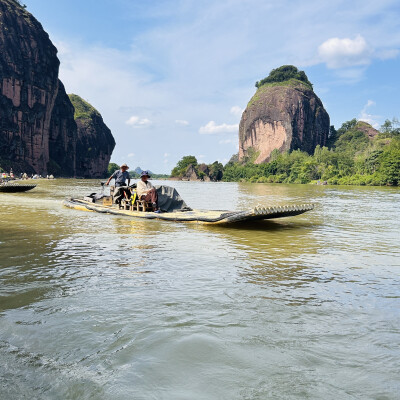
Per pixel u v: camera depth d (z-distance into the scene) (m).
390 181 76.31
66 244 5.57
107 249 5.26
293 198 23.16
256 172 141.75
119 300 3.02
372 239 6.81
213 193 29.44
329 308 2.93
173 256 4.89
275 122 180.38
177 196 10.02
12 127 92.94
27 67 96.69
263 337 2.33
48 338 2.29
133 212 9.56
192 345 2.19
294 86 190.38
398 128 155.12
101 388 1.76
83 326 2.47
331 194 30.86
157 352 2.11
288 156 139.12
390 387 1.79
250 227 8.32
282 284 3.62
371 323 2.62
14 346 2.18
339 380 1.85
